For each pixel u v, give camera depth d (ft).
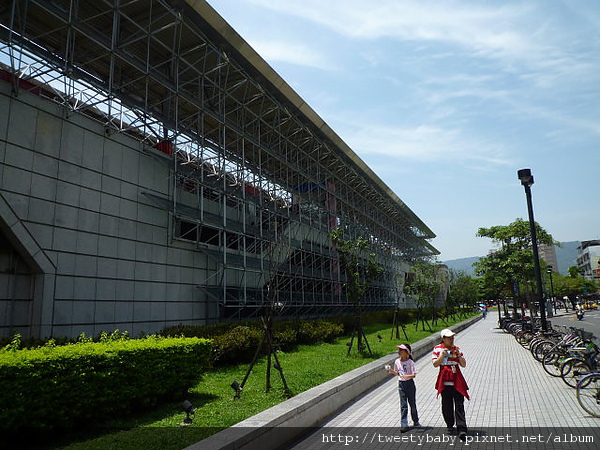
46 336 42.32
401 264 187.52
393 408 29.68
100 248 49.65
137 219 55.52
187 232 64.85
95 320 48.11
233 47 67.97
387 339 76.48
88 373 22.39
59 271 44.50
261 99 84.12
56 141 45.62
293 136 101.76
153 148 60.44
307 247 100.48
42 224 43.24
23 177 41.88
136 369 25.46
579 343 40.68
